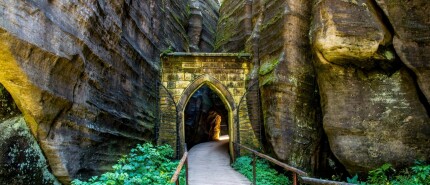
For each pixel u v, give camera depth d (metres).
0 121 4.34
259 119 11.24
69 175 4.96
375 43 7.75
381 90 8.09
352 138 8.17
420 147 7.59
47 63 4.40
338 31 7.86
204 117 19.52
